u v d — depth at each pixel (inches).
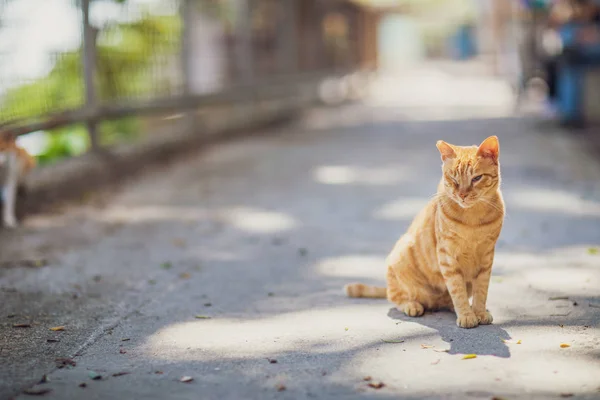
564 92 612.7
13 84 340.5
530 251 260.2
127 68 478.9
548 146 528.1
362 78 1402.6
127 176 449.1
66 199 375.9
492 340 171.2
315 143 628.4
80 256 272.1
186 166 501.7
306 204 367.2
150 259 267.4
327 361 162.6
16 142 325.1
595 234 281.1
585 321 183.9
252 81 748.6
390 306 202.1
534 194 364.5
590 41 592.7
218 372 158.2
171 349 173.8
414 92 1299.2
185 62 571.2
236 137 684.1
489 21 1648.6
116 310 207.8
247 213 349.4
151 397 145.9
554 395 140.8
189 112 590.6
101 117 422.3
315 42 1093.8
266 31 854.5
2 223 322.3
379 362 160.6
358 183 420.5
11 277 244.1
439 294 191.6
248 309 205.6
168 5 542.0
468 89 1262.3
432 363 158.7
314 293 219.8
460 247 177.9
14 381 155.2
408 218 326.6
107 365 164.4
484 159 172.9
